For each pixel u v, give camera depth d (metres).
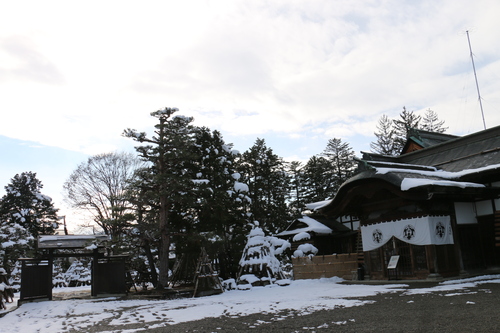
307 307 11.38
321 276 23.39
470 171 19.72
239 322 9.45
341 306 11.14
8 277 29.19
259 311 11.29
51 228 45.06
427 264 17.92
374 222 20.81
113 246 21.72
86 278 35.06
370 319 8.64
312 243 29.14
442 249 18.19
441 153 24.92
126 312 12.99
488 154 21.47
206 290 19.95
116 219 21.09
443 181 17.80
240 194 26.02
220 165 25.53
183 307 13.77
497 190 18.89
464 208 19.53
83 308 14.95
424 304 10.38
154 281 22.53
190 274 25.12
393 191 18.56
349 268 22.17
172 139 21.38
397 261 18.67
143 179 21.80
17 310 15.85
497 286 13.37
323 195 49.03
